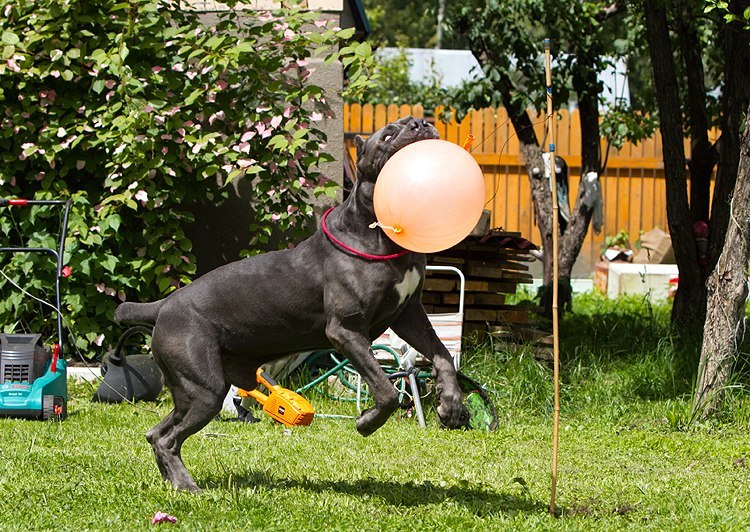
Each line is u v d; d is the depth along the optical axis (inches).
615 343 433.7
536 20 467.5
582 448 287.9
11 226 362.9
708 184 461.4
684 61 488.7
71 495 205.5
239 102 361.4
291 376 359.6
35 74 351.9
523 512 205.8
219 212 390.6
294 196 367.2
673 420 319.3
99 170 366.9
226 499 203.2
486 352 373.7
